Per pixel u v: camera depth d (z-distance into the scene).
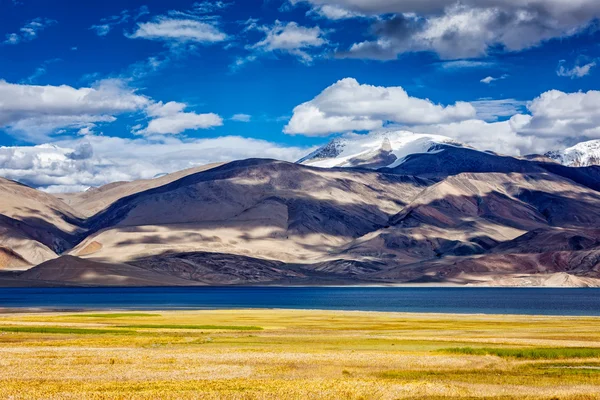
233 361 70.25
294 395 52.97
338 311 178.00
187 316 151.25
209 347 83.25
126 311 180.75
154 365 67.50
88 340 91.44
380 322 131.88
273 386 56.28
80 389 54.41
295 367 67.00
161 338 94.62
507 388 57.56
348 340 92.81
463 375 63.78
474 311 193.25
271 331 108.94
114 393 52.72
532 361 72.69
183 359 71.44
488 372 65.56
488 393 55.28
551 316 152.50
